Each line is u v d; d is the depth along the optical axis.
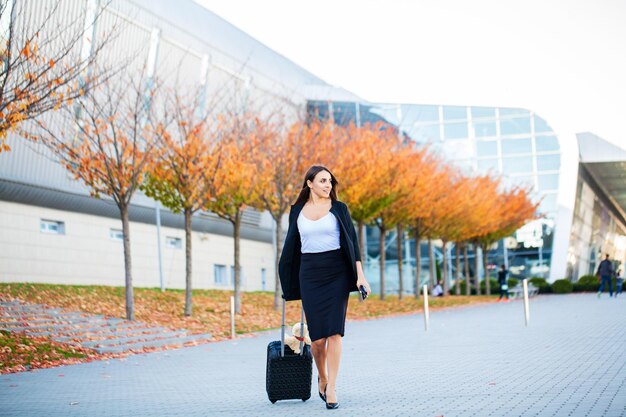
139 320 19.94
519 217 45.44
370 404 6.29
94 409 7.08
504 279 38.53
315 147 28.80
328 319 6.05
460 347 12.27
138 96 21.58
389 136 33.69
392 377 8.51
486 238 46.12
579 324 16.31
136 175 19.86
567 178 50.53
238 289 24.94
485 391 6.81
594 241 59.25
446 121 52.19
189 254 22.53
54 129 23.31
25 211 24.28
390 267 52.66
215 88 32.12
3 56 12.92
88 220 27.39
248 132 26.61
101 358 14.15
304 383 6.68
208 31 31.14
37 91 13.32
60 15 21.91
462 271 52.78
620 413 5.18
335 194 6.34
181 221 32.81
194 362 12.42
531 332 14.71
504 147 51.53
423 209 35.06
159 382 9.52
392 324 21.36
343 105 49.16
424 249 52.91
